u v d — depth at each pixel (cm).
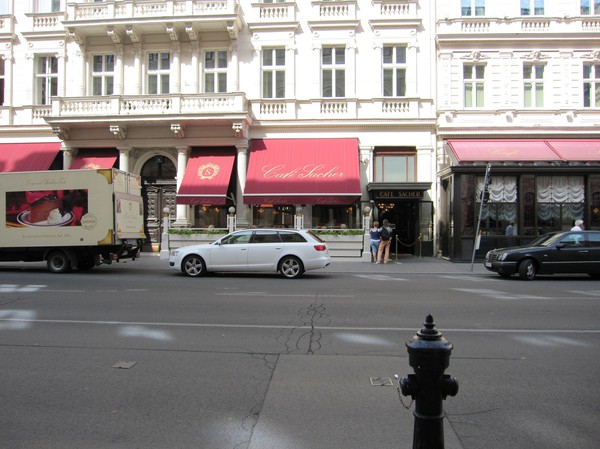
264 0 2225
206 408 450
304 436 394
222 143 2128
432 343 277
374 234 1945
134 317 842
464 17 2142
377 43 2180
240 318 839
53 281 1351
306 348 650
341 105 2178
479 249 1934
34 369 559
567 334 740
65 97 2125
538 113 2139
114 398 473
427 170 2159
